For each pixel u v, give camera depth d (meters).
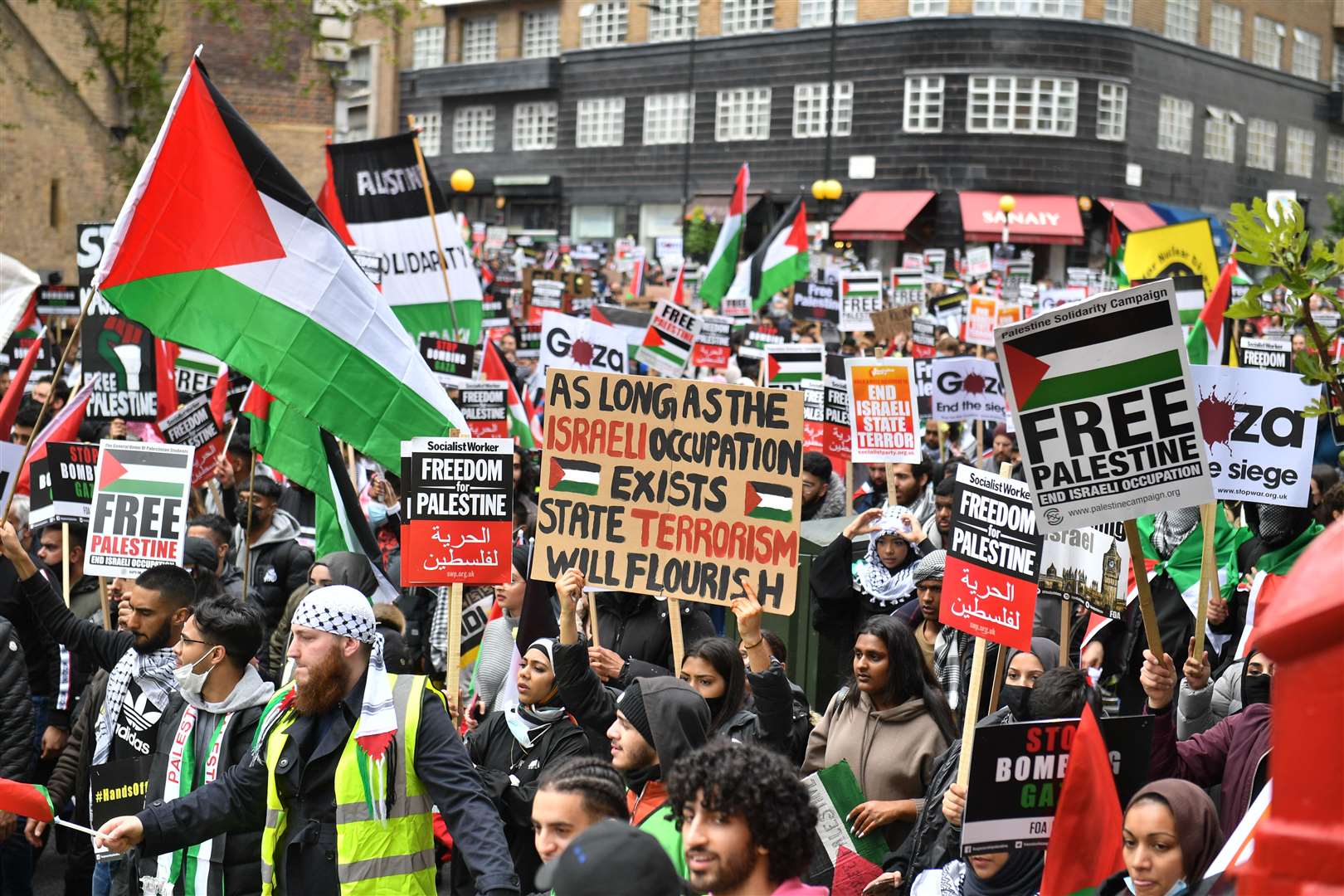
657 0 62.47
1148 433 4.67
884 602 8.01
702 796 3.12
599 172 65.12
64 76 34.97
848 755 5.75
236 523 10.27
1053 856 4.00
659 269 43.56
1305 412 5.05
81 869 6.63
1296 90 63.91
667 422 6.06
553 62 65.94
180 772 5.17
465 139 70.31
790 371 12.23
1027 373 4.75
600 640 7.46
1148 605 4.80
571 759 3.92
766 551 5.90
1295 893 1.21
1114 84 54.41
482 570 6.33
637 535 6.06
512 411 12.70
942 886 4.70
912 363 9.77
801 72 57.69
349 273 7.20
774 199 58.81
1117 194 55.00
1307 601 1.21
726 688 5.61
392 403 7.23
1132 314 4.64
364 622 4.47
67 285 15.83
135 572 7.05
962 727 6.43
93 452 7.71
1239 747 5.11
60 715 7.82
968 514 5.32
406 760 4.40
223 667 5.19
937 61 54.25
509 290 28.47
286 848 4.48
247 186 7.05
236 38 35.06
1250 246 4.93
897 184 55.41
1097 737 4.04
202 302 7.02
